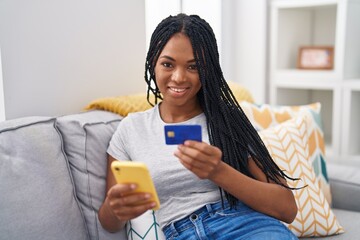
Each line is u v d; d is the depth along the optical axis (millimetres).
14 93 1379
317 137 1722
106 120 1387
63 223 1148
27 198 1096
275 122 1726
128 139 1218
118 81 1721
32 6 1401
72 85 1551
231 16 2576
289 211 1122
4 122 1177
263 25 2484
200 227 1098
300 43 2695
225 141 1146
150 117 1236
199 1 2393
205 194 1144
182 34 1118
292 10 2596
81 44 1566
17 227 1060
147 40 2033
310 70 2498
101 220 1202
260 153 1156
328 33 2709
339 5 2303
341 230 1502
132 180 912
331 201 1749
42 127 1211
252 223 1090
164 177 1141
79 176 1258
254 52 2543
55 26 1475
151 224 1231
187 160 972
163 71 1141
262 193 1078
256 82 2562
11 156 1116
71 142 1269
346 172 1793
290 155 1506
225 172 1036
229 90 1183
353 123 2414
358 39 2438
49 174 1162
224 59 2562
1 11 1324
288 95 2664
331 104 2791
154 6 2098
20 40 1379
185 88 1136
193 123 1191
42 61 1448
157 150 1168
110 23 1663
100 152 1302
